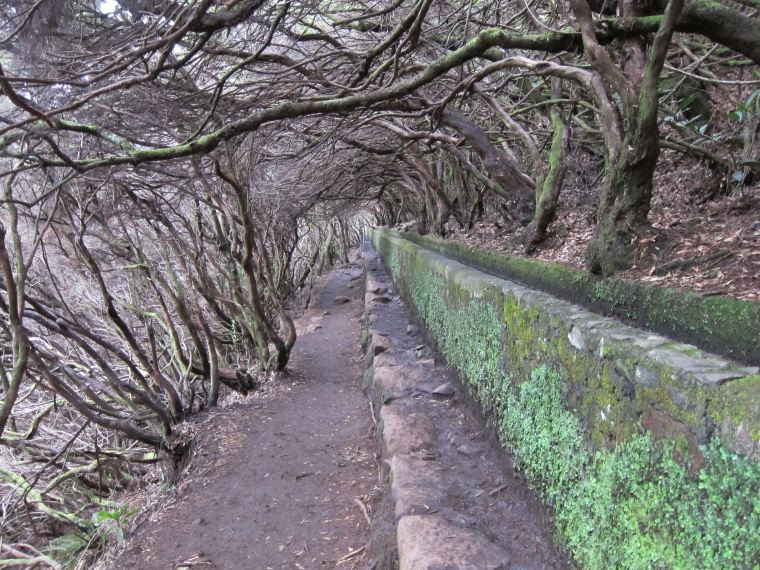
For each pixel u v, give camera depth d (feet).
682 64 18.97
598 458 7.27
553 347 8.91
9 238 22.16
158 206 22.34
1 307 14.14
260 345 27.84
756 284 6.72
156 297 23.54
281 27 15.28
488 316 13.05
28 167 10.62
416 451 13.14
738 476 4.53
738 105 13.42
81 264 23.43
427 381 18.34
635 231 9.50
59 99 13.30
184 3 9.94
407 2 21.68
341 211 66.13
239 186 20.79
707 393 5.01
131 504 17.83
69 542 15.74
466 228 29.30
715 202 13.85
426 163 33.17
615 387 6.81
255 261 32.53
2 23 10.61
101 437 23.06
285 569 11.98
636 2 11.27
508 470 11.36
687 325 6.94
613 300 8.93
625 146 9.55
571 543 8.03
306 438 19.49
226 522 14.32
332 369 29.19
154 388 23.49
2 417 12.88
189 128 17.46
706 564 4.96
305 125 23.95
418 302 26.55
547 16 21.97
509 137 26.32
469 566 8.11
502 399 11.94
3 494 19.31
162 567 12.61
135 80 9.64
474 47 11.47
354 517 13.57
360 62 17.70
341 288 62.85
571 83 21.61
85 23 12.07
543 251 15.08
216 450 18.69
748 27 9.29
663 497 5.70
